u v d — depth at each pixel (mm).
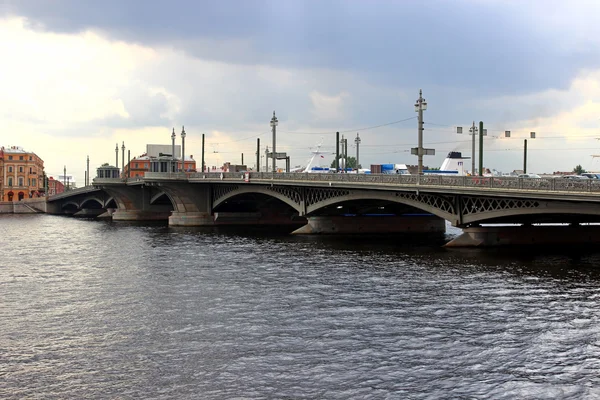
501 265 45844
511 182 45656
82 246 68125
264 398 19547
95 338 26656
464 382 20797
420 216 81312
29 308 32875
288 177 74688
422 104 57250
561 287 36812
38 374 21984
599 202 39438
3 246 68750
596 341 25406
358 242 67188
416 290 36531
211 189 103625
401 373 21719
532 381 20875
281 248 61500
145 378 21500
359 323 28766
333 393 19922
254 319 29766
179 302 34000
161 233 86438
